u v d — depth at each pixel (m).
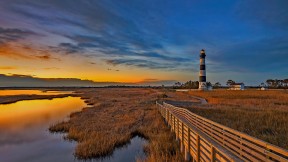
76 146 13.63
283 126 14.45
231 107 28.30
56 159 12.16
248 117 18.42
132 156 11.88
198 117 11.68
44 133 18.55
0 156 13.05
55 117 28.19
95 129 17.70
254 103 34.00
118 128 17.86
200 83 79.56
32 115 30.44
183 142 10.55
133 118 22.78
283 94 57.22
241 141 6.46
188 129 9.19
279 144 10.01
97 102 48.12
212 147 5.92
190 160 9.57
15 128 21.25
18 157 12.90
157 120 21.16
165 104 24.45
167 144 12.08
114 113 27.33
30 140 16.39
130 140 15.18
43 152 13.55
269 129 13.66
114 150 13.05
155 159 9.73
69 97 74.94
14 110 37.00
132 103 41.94
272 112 21.05
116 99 55.03
